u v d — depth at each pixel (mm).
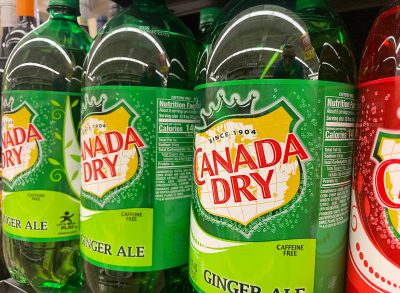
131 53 287
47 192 336
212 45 276
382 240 199
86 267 294
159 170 274
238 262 223
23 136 335
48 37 358
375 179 203
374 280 203
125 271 276
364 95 215
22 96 335
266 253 218
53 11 367
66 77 345
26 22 479
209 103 236
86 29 447
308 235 218
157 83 285
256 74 234
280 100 214
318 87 216
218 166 231
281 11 252
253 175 219
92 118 283
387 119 196
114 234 276
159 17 318
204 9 351
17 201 340
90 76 298
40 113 333
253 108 217
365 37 332
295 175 216
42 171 335
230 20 268
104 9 511
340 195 226
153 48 290
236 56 241
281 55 235
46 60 344
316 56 240
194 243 250
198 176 246
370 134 207
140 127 270
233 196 224
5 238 370
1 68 473
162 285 288
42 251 338
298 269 217
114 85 274
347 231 231
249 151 219
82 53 362
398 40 214
